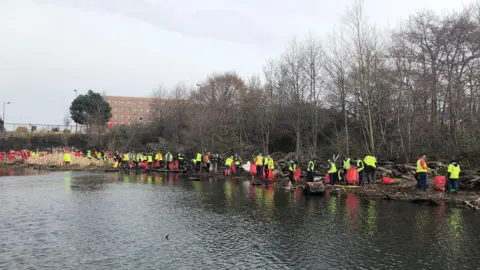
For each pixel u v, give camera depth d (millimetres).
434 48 34438
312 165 22578
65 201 15641
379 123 31484
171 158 37562
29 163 42594
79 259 7625
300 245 8750
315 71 35344
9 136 59344
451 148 24812
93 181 25453
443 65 32906
